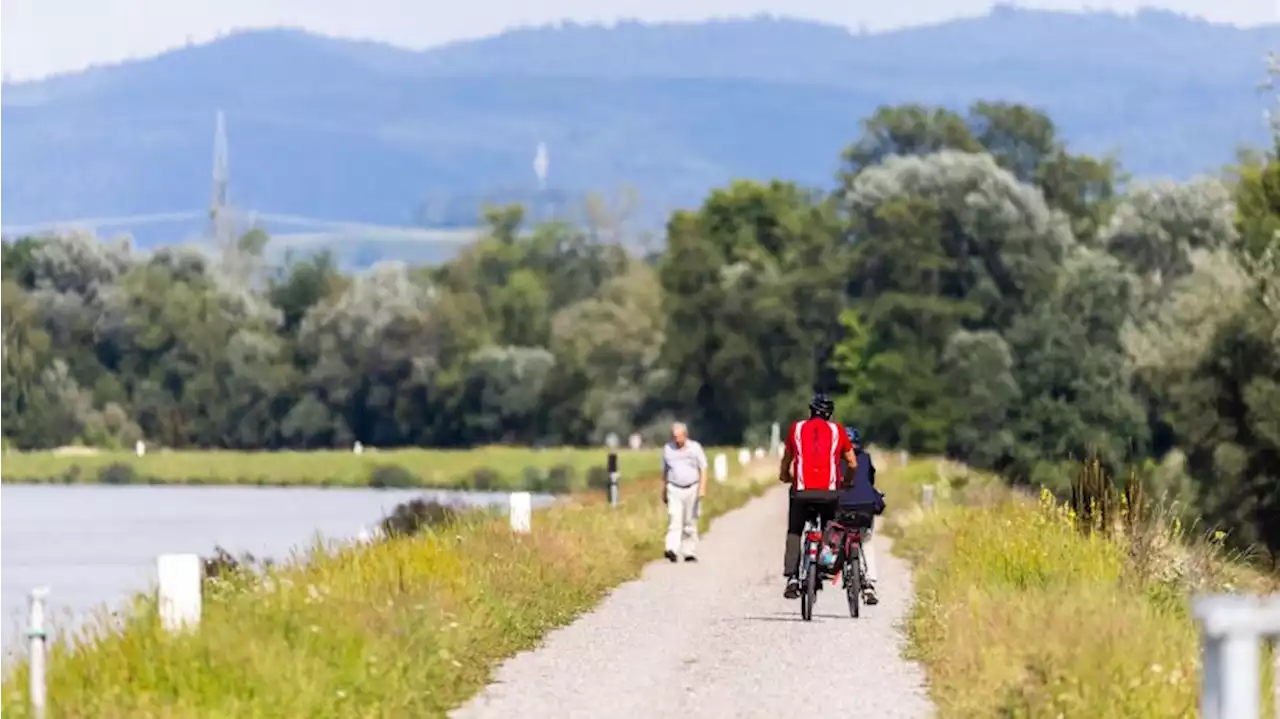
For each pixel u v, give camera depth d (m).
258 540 168.75
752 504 158.00
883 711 46.41
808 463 68.25
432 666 50.41
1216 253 188.75
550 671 54.19
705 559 99.62
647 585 83.31
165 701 43.69
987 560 73.75
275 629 51.34
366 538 83.56
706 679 52.44
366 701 45.81
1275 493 180.12
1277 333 172.75
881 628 65.50
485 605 61.22
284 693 44.59
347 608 54.56
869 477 71.69
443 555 70.69
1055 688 43.12
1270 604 26.67
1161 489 184.25
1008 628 52.03
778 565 95.25
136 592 63.75
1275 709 42.22
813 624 66.94
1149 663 46.47
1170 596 66.31
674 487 97.56
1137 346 189.00
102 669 46.88
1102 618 51.75
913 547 102.31
